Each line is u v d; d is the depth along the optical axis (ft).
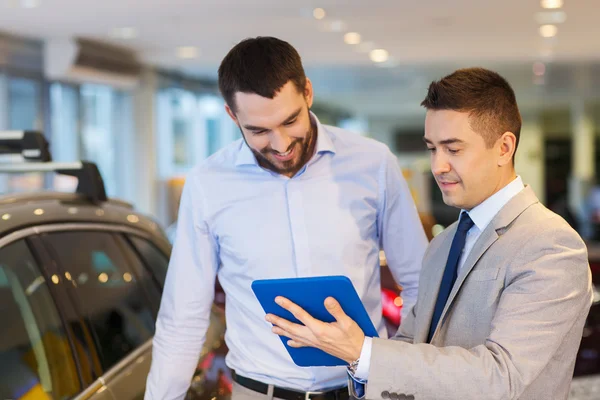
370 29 25.70
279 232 6.31
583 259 4.63
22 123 27.04
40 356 5.62
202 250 6.55
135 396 6.31
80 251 6.59
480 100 4.67
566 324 4.52
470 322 4.85
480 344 4.80
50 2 20.51
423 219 19.47
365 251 6.48
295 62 5.51
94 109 32.17
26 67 26.91
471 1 21.13
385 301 12.76
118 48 29.63
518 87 45.57
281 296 4.77
